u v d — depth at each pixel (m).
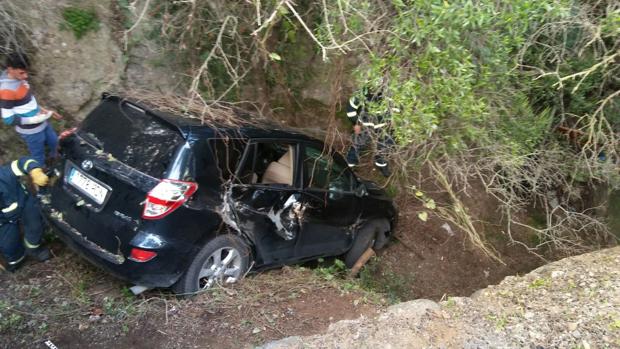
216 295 4.29
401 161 4.89
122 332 3.88
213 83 6.22
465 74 4.07
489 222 7.02
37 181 4.27
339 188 5.35
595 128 5.67
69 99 5.71
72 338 3.79
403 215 6.86
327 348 3.53
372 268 6.09
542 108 5.73
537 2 3.99
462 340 3.57
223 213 4.20
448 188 4.86
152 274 3.92
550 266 4.54
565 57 5.20
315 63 6.99
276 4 4.43
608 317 3.59
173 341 3.85
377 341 3.57
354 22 4.23
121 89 5.77
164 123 4.06
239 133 4.30
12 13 5.29
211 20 5.64
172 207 3.86
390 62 4.13
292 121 7.18
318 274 5.13
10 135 5.32
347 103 6.58
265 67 6.12
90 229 3.99
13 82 4.64
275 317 4.23
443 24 3.84
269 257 4.82
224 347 3.85
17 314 3.93
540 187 6.08
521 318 3.76
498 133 4.82
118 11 5.92
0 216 4.27
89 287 4.38
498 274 6.67
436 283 6.40
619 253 4.57
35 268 4.58
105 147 4.12
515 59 4.60
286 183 4.77
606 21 4.36
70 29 5.68
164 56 6.06
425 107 4.02
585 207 6.88
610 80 5.43
